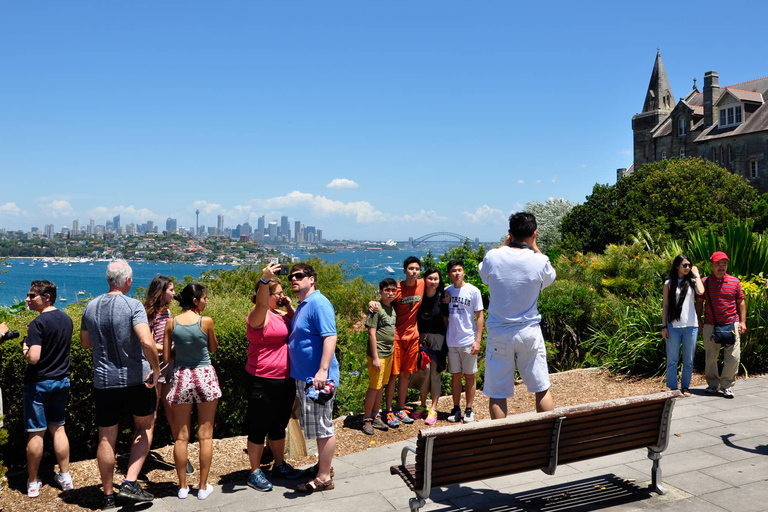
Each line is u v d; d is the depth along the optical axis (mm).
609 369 9289
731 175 47344
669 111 75500
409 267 6715
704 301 7598
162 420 6172
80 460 5910
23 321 6086
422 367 6801
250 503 4609
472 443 3828
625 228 42062
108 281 4770
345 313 14258
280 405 5105
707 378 7664
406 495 4680
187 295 4844
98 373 4613
